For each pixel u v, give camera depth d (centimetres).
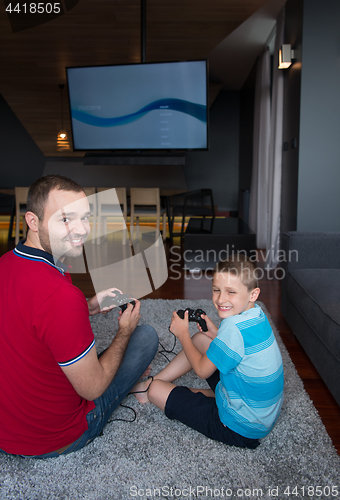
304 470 120
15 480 114
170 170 733
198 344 152
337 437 140
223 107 801
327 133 320
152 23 455
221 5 409
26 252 99
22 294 95
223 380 123
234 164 811
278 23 404
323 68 316
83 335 95
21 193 522
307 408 153
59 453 119
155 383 143
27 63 568
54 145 769
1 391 103
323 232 249
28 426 107
